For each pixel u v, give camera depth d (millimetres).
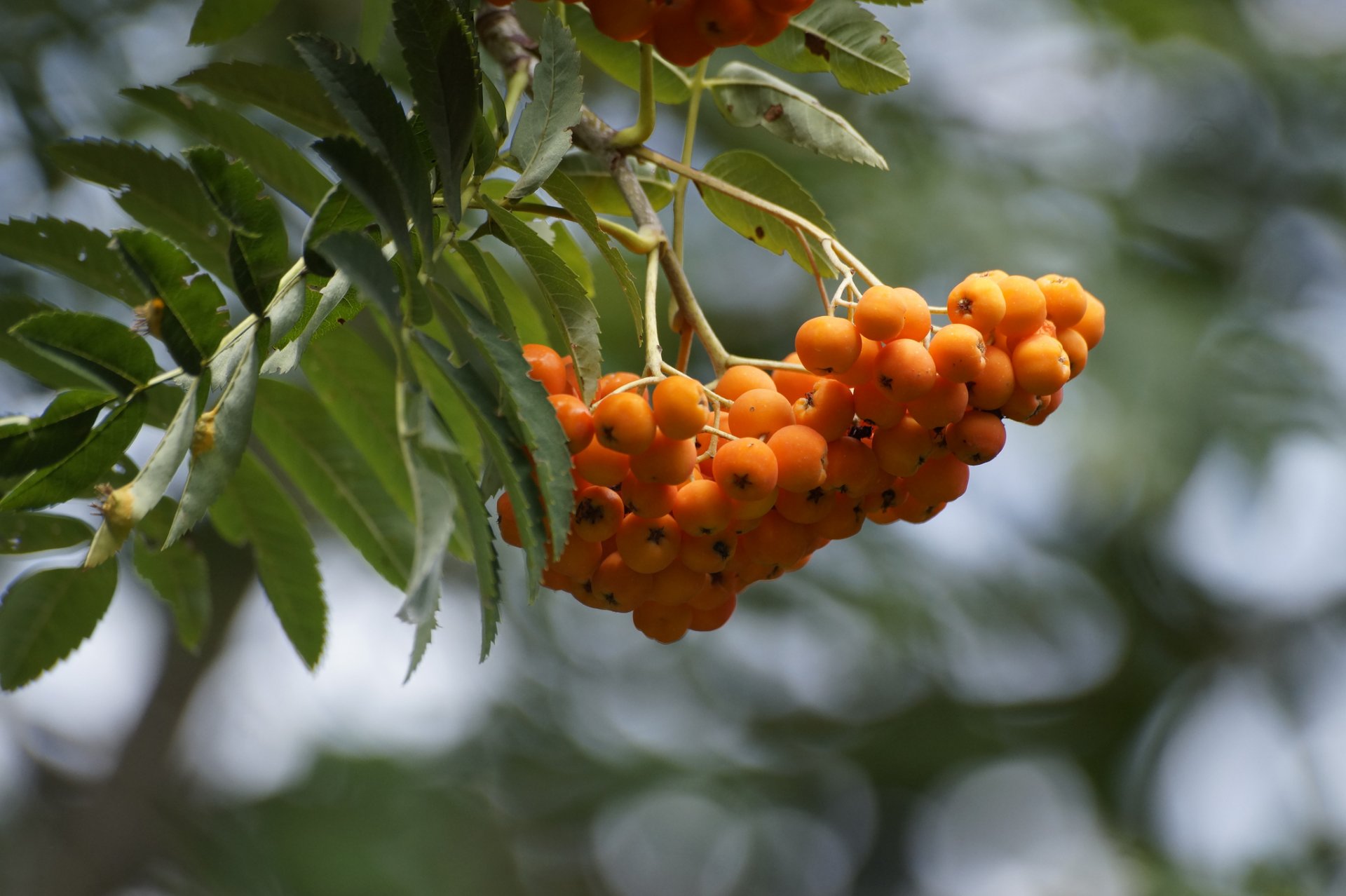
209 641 7484
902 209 6484
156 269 1520
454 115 1522
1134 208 7496
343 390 2305
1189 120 8055
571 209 1787
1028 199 7090
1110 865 9008
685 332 2039
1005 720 10391
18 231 2111
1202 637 10109
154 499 1553
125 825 7754
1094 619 9609
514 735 10234
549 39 1746
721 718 10469
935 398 1762
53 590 2258
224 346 1603
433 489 1254
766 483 1710
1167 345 6727
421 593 1217
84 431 1629
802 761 10555
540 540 1439
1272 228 8008
